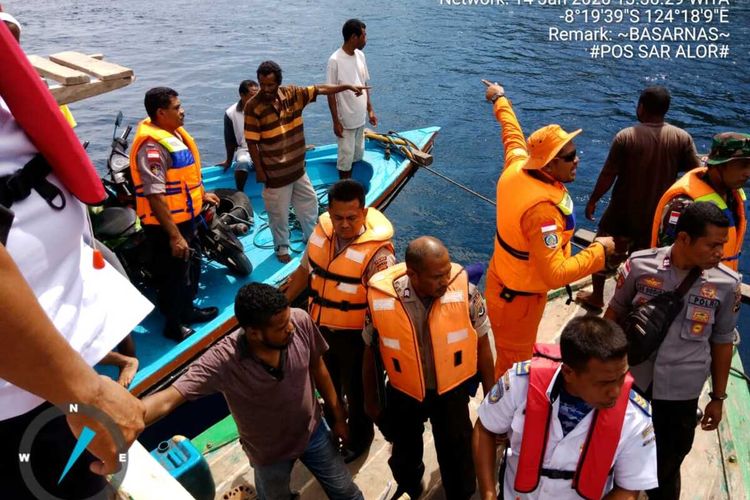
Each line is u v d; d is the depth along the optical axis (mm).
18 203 921
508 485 2375
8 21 1445
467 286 3082
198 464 3150
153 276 5102
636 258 3043
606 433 2068
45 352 801
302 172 5902
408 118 12375
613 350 1914
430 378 3094
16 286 759
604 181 4703
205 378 2771
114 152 5801
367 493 3705
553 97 13281
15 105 920
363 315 3605
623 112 12453
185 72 15000
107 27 19875
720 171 3400
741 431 3777
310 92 5715
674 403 2951
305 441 3051
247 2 23781
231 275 6031
